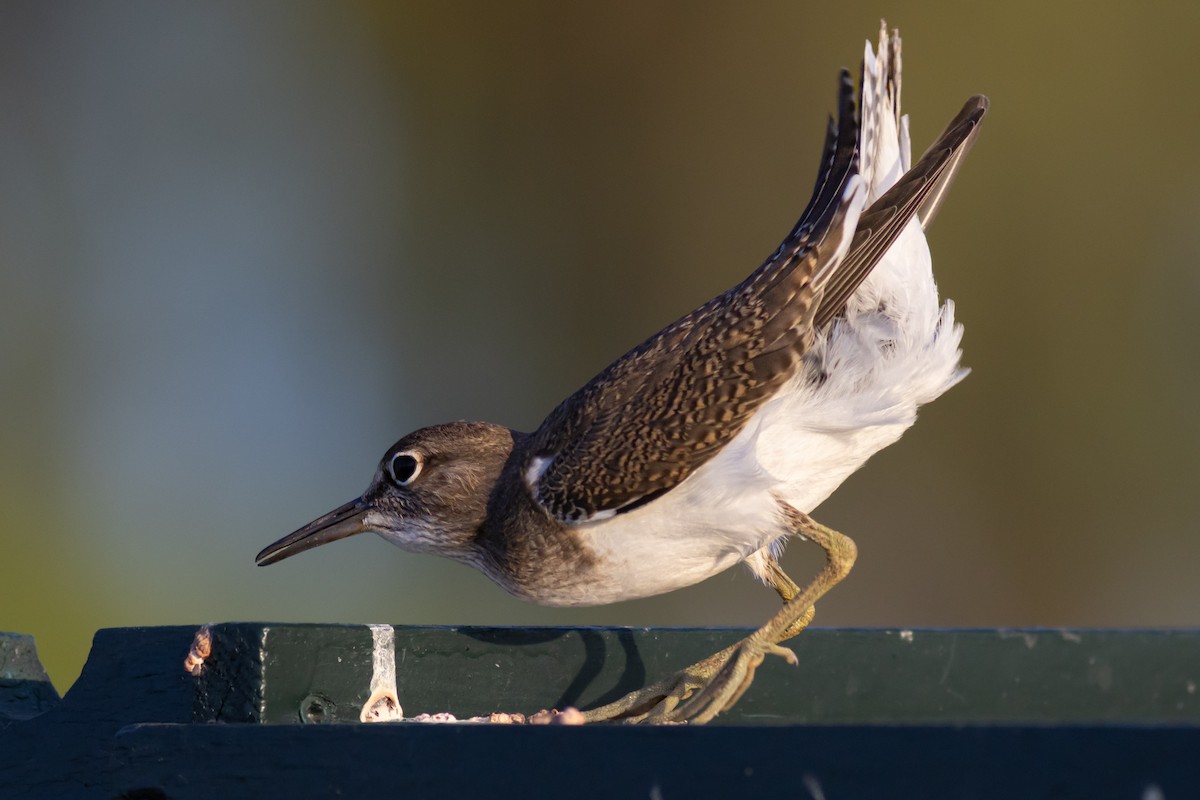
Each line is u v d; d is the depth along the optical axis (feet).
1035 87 60.13
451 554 27.58
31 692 25.85
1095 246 59.47
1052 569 58.18
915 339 24.93
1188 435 57.93
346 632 21.99
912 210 24.80
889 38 26.96
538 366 65.51
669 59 68.13
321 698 21.65
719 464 23.82
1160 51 59.16
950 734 13.83
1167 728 12.76
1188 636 23.35
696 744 15.34
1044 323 59.36
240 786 17.94
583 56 68.33
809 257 24.61
